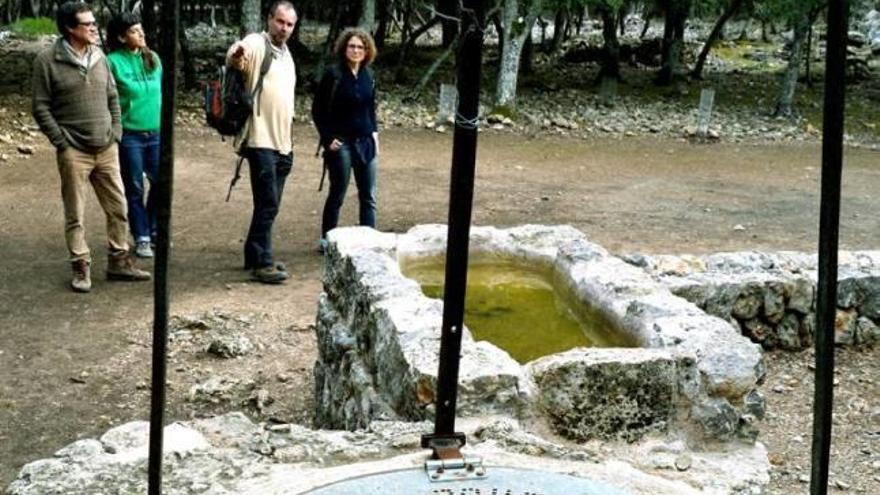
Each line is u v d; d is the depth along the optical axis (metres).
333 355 4.74
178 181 10.57
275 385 5.43
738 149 15.05
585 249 5.20
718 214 10.23
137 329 6.11
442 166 12.31
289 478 2.99
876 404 5.42
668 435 3.60
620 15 26.05
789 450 4.81
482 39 2.79
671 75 21.36
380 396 3.99
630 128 16.41
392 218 9.45
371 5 16.66
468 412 3.45
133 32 7.08
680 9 21.09
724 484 3.24
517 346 4.55
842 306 6.19
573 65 24.44
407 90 18.73
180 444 3.27
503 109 16.38
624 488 2.98
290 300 6.76
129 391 5.28
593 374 3.52
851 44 28.09
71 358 5.66
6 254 7.60
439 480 2.96
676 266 6.27
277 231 8.70
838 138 2.17
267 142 6.90
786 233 9.47
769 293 6.02
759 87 21.80
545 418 3.54
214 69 20.05
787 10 17.89
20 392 5.20
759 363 3.70
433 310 4.06
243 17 15.13
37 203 9.31
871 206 10.94
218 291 6.88
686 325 3.99
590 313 4.68
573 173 12.32
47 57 6.32
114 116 6.66
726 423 3.60
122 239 6.93
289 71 6.94
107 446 3.26
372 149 7.53
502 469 3.05
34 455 4.55
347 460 3.19
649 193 11.23
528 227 5.61
